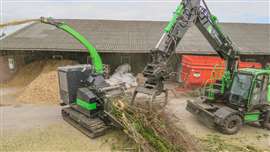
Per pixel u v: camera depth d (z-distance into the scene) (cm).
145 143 535
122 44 1480
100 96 685
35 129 709
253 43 1570
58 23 857
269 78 691
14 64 1508
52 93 1032
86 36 1609
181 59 1431
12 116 829
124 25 1942
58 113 865
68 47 1366
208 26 731
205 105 771
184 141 550
